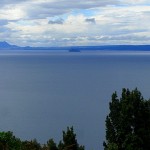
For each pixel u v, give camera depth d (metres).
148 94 159.88
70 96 163.12
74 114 121.00
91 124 105.81
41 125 105.81
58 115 119.50
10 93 175.12
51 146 27.05
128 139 26.44
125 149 26.48
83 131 97.69
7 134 25.06
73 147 27.58
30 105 139.38
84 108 131.62
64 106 136.50
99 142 86.50
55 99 154.50
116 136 27.89
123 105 27.20
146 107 27.47
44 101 149.25
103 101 146.75
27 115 119.62
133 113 27.02
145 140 26.66
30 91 182.25
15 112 124.81
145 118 27.34
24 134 95.88
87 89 187.50
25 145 25.39
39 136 93.94
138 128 27.14
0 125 105.56
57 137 93.06
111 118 28.67
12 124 107.00
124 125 27.05
